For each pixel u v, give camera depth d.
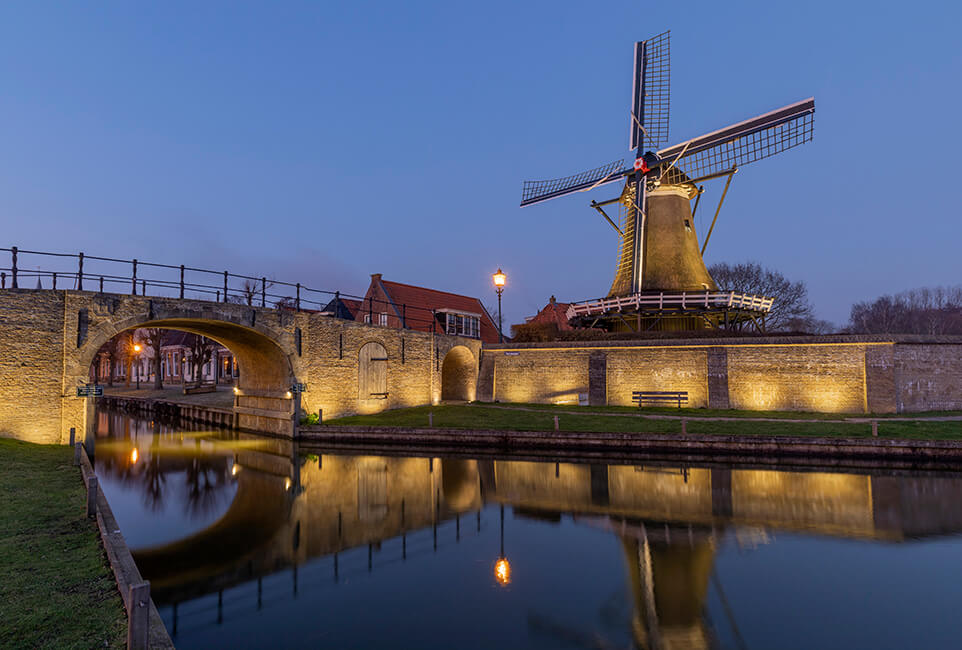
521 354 29.00
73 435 15.20
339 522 11.32
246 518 11.62
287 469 16.84
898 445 16.20
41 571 6.04
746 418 20.95
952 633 6.48
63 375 15.86
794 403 22.88
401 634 6.51
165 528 10.98
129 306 17.31
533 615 7.02
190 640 6.38
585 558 9.12
